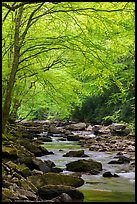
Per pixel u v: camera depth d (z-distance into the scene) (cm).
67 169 1192
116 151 1750
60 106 2056
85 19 1280
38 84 2303
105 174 1112
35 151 1533
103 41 1350
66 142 2248
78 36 1307
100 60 1291
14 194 764
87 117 3991
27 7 1347
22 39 1358
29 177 933
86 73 1564
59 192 827
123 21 1268
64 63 1780
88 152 1711
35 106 2967
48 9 1323
